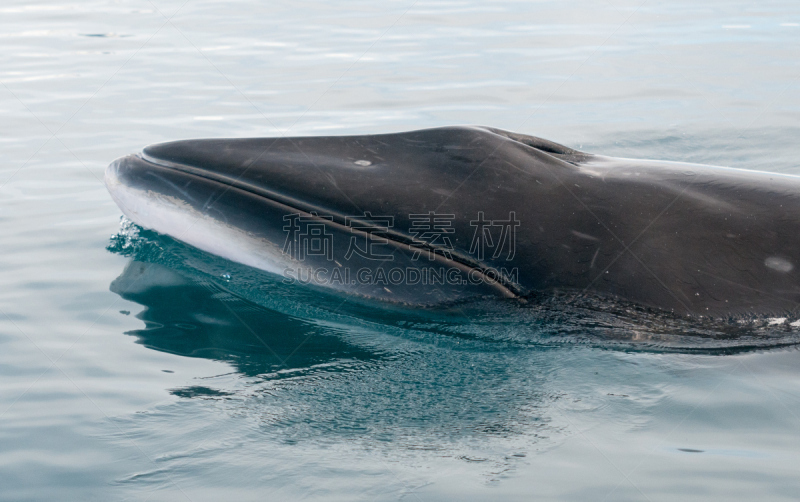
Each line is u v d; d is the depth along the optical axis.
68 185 27.67
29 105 38.34
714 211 16.42
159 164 19.19
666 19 54.66
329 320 17.59
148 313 18.20
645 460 12.46
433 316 16.75
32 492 12.03
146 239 21.27
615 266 15.80
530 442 13.03
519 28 53.09
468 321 16.50
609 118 35.16
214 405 14.24
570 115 35.75
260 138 19.41
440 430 13.42
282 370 15.47
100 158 30.58
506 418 13.75
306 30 53.25
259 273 18.14
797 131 32.81
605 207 16.50
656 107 36.56
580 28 52.66
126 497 11.85
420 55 46.88
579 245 16.03
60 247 22.36
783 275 15.53
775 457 12.45
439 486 11.95
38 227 23.86
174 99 39.00
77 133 33.91
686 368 15.13
